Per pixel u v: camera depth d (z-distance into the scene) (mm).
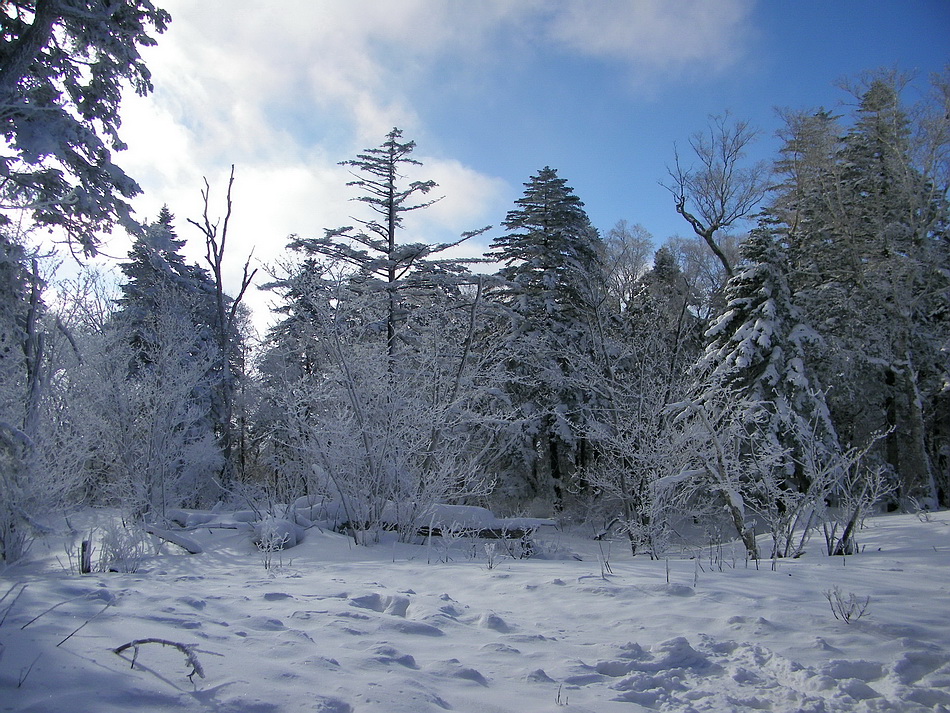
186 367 17828
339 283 12969
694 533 16438
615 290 26000
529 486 25156
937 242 24172
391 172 21250
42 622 4148
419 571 8023
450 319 16594
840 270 24719
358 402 12266
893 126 24109
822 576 6824
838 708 3561
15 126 9766
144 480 14508
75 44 11445
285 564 9250
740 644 4594
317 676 3484
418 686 3455
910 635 4641
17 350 9938
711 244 26391
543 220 24656
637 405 15594
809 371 19734
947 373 23266
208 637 4125
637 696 3684
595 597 6102
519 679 3869
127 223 10898
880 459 21984
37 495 10039
